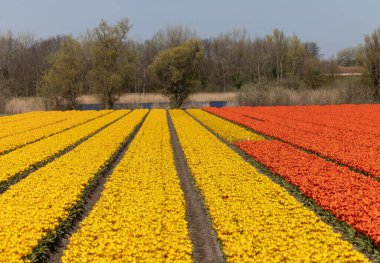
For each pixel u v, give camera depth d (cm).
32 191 1509
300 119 4009
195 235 1228
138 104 7950
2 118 4691
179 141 2845
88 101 9244
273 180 1777
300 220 1163
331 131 3083
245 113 4850
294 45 11288
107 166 2077
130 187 1559
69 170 1853
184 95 7831
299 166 1859
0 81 7062
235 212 1238
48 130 3409
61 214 1259
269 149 2345
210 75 11869
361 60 6838
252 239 1029
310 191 1447
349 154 2136
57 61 7144
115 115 5159
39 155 2227
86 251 984
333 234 1064
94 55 7531
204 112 5472
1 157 2166
